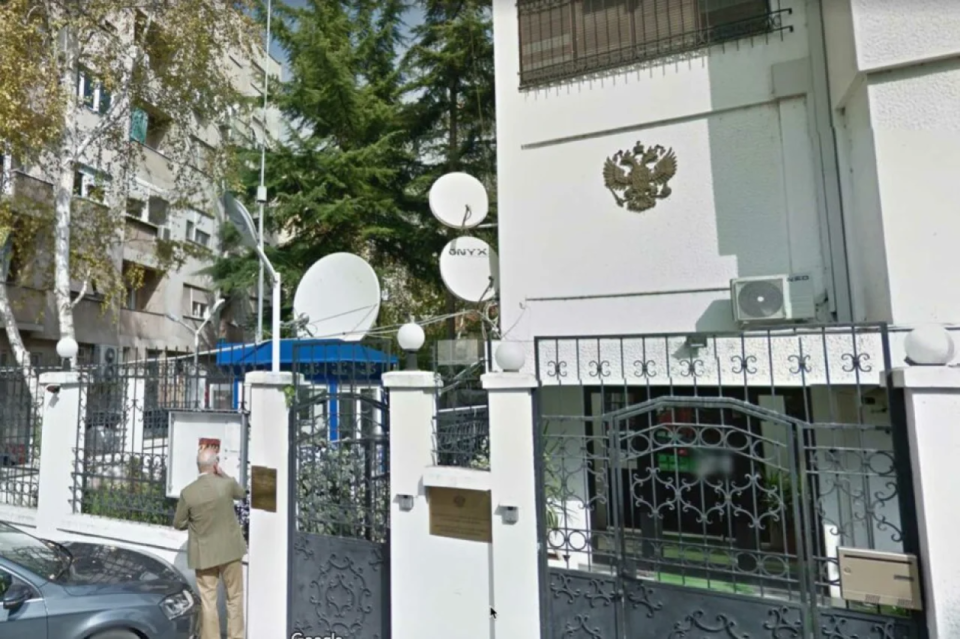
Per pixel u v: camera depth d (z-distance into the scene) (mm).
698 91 6066
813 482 3393
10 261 13992
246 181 14445
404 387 4156
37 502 6410
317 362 7102
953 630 2711
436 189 7160
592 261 6430
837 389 5066
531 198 6793
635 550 3699
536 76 6871
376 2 16656
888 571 2910
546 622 3600
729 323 5746
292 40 15477
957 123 4355
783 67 5688
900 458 2977
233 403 5574
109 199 13547
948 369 2801
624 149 6367
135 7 11148
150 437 5809
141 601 4031
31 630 3662
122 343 17547
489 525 3766
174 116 12750
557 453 4285
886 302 4559
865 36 4656
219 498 4473
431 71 16094
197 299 21547
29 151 10461
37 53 9852
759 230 5715
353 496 4473
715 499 4789
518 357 3762
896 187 4527
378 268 16109
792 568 3824
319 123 15359
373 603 4250
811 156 5543
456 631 3807
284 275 14234
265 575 4602
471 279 7250
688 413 5574
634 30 6426
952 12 4348
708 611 3373
